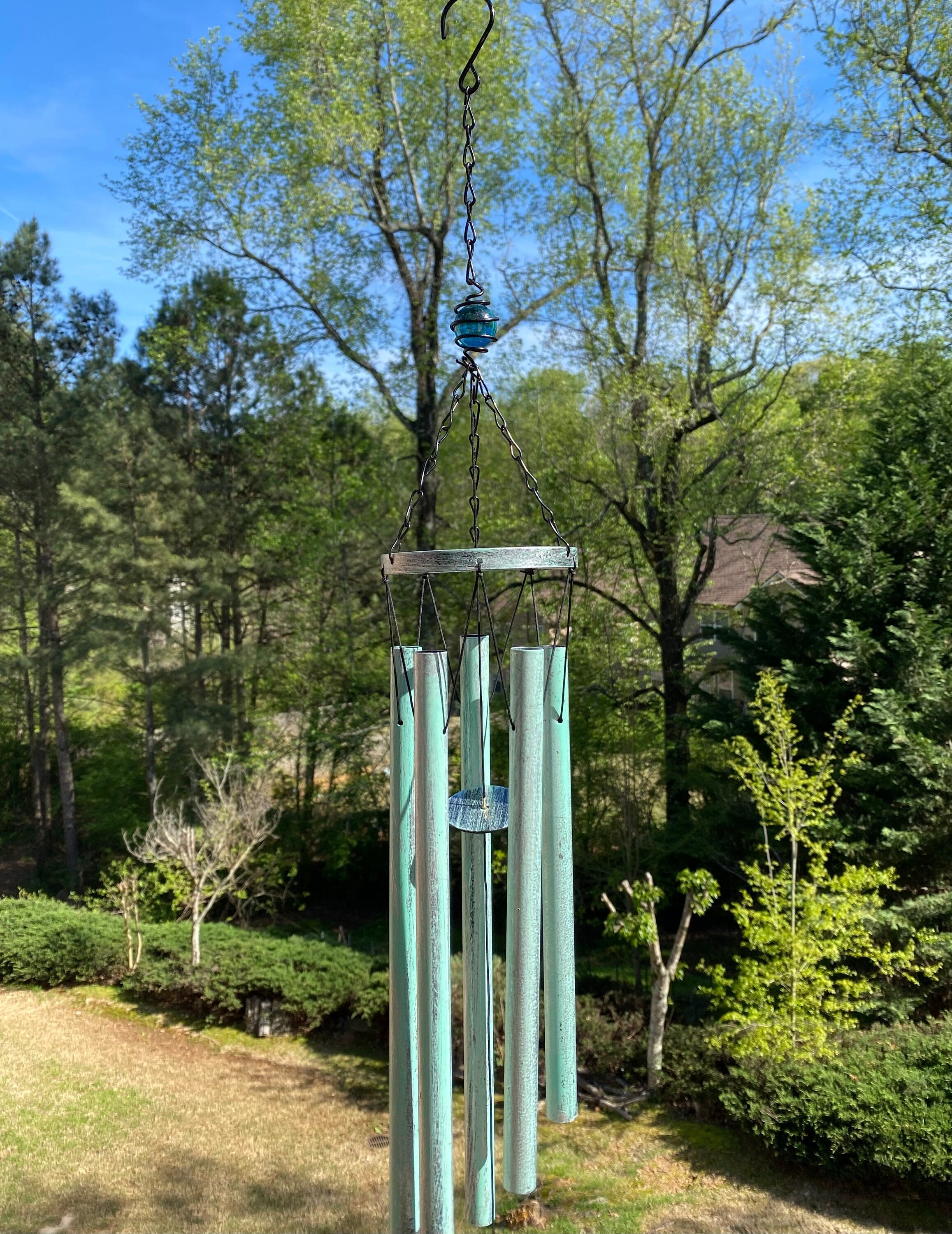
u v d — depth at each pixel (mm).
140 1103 9898
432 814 2463
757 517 15203
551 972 2713
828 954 8289
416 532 17109
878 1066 8156
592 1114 9281
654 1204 7680
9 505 19734
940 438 11703
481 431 16438
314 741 17734
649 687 15492
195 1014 12383
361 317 16938
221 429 20969
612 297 14602
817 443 14031
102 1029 11977
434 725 2461
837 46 13508
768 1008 8477
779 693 9219
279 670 19781
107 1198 8086
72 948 13367
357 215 16047
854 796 10602
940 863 9891
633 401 13547
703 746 14672
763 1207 7555
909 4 13031
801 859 11273
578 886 13742
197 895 12625
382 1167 8641
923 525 11133
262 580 21391
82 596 18797
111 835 20266
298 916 18172
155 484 18688
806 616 11938
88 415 18891
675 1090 9125
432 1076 2506
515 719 2477
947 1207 7445
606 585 16078
